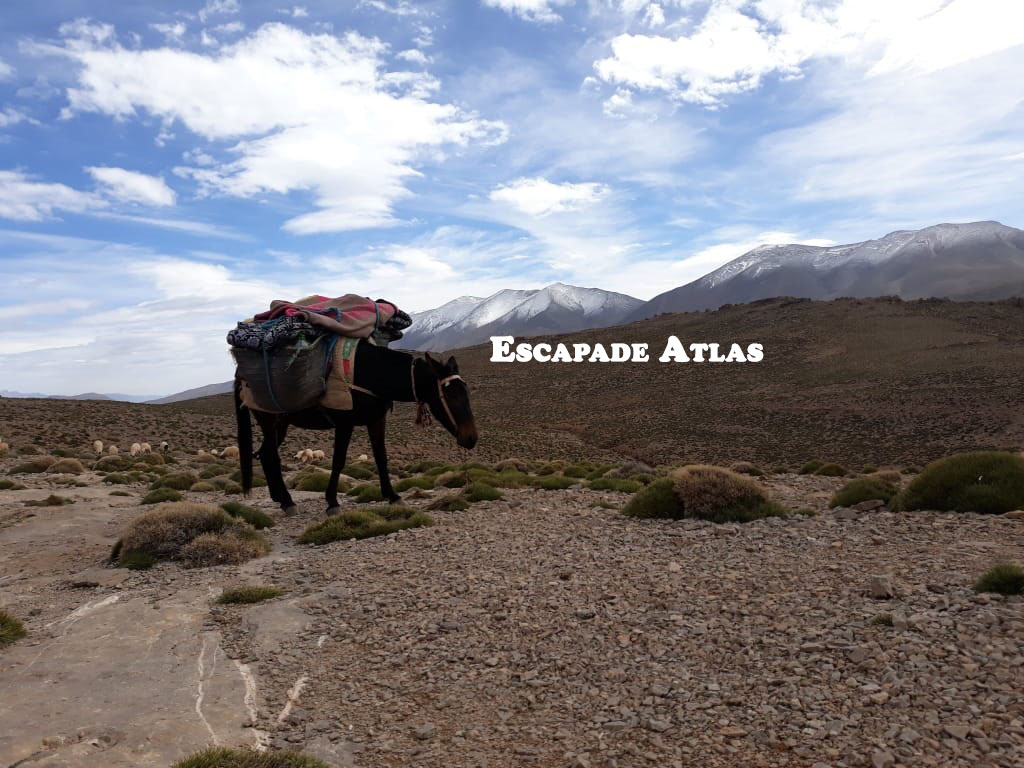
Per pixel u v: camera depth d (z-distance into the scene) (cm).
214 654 666
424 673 605
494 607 742
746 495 1123
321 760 471
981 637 549
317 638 699
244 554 1054
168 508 1130
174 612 790
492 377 17862
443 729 512
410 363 1228
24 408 6962
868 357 14612
